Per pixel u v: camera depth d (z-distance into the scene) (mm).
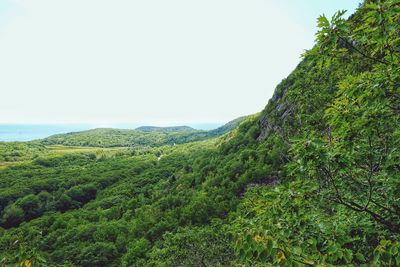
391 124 5320
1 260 3855
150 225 56625
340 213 6082
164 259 27719
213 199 49844
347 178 5371
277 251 3670
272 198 5309
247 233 3711
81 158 188500
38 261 3947
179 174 90688
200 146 173750
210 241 24297
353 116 5715
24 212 90250
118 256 54344
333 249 4145
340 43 5336
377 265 3918
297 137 4875
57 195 101875
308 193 5105
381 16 4578
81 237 61875
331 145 5664
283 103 58812
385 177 5609
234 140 78000
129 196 95500
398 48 5066
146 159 173625
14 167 147375
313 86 8430
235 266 5348
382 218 5199
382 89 5148
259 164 50062
